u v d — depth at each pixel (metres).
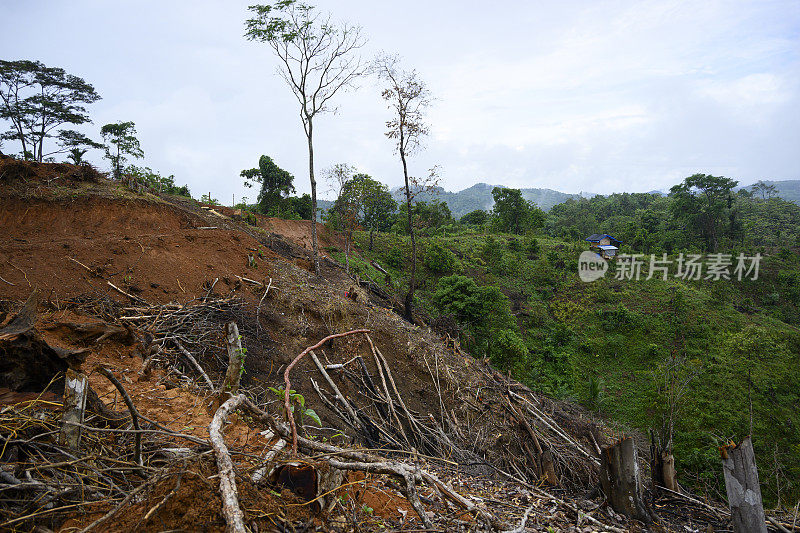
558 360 30.70
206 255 11.41
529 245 52.88
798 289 43.50
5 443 2.54
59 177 11.99
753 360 30.67
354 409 9.27
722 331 35.22
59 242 9.03
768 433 23.75
